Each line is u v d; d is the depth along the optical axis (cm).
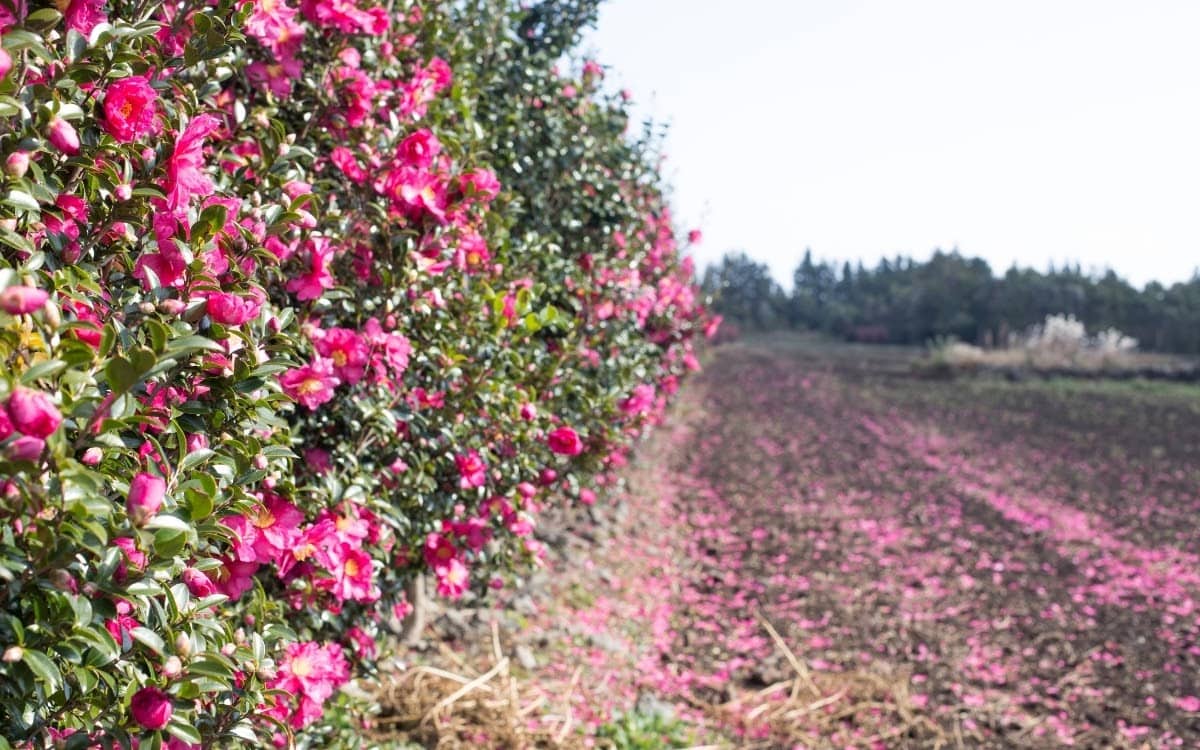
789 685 526
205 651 164
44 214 156
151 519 135
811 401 1848
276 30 231
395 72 336
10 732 139
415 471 317
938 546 821
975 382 2200
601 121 623
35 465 119
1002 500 998
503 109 494
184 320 162
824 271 5334
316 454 271
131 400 136
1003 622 639
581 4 627
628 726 443
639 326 621
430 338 314
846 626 625
